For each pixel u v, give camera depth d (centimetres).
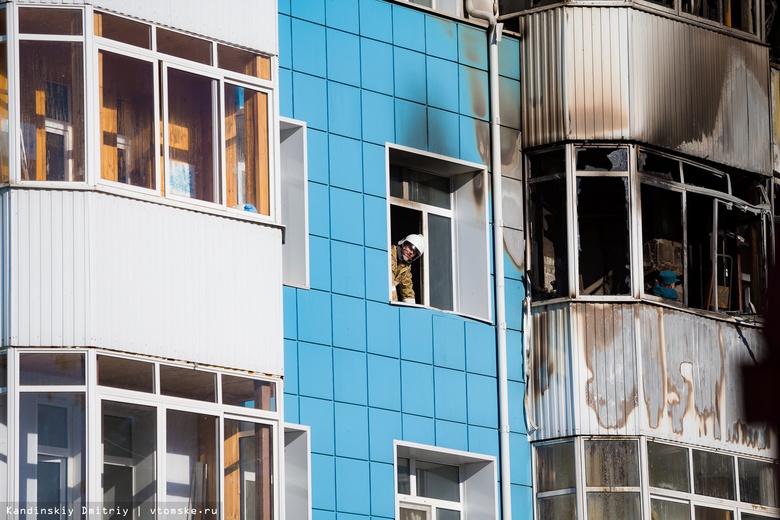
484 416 4191
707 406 4509
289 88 3912
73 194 2986
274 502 3175
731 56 4906
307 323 3775
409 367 4012
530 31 4603
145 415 2962
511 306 4384
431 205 4409
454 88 4394
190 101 3288
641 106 4534
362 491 3766
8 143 2989
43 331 2895
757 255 4906
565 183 4453
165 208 3138
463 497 4203
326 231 3906
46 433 2833
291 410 3653
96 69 3084
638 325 4372
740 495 4531
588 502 4206
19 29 3058
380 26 4234
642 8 4625
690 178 4747
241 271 3266
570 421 4272
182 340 3089
